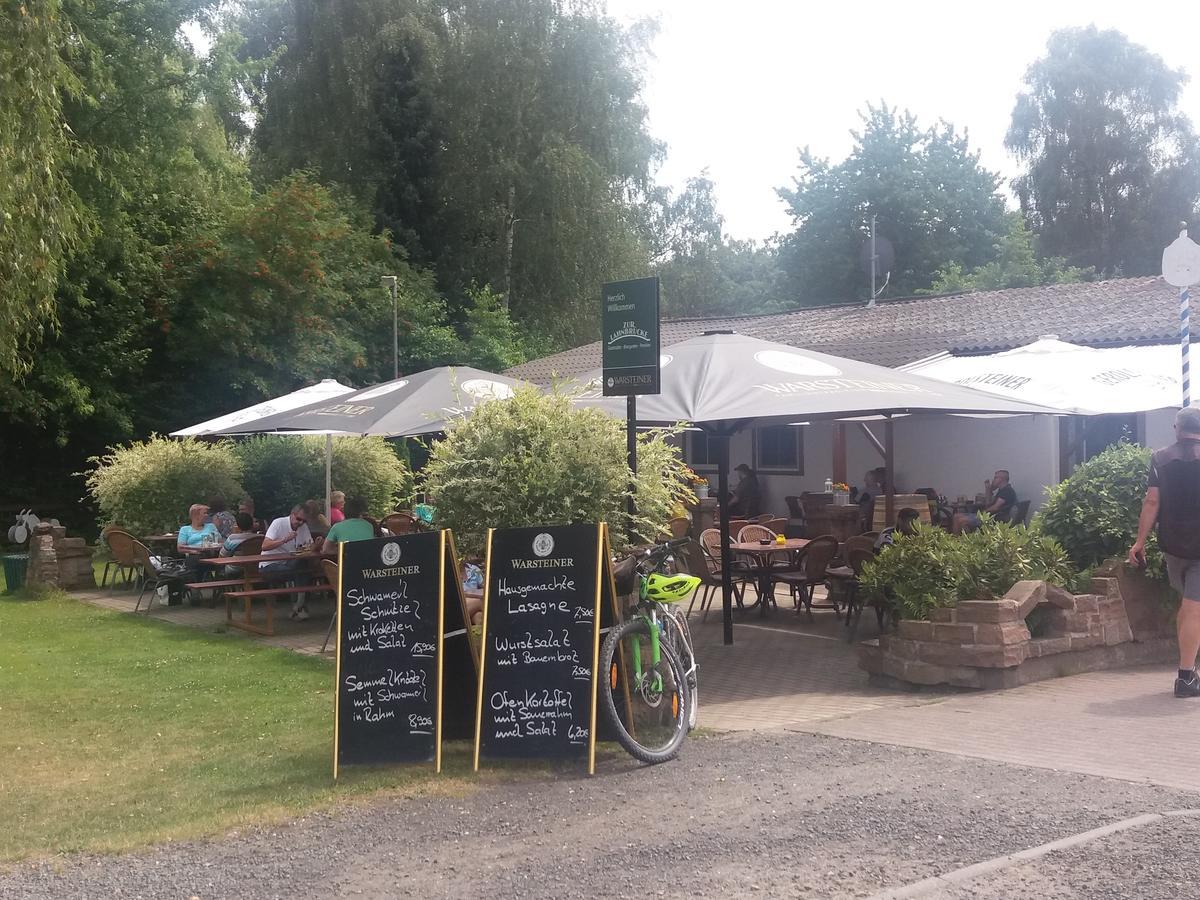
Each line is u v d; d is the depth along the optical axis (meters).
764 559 12.41
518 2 37.19
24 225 12.08
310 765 6.38
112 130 24.61
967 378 12.38
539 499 7.64
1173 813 4.80
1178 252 10.20
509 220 38.50
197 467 16.94
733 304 57.75
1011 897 4.00
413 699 6.23
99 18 24.45
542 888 4.30
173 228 28.92
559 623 6.18
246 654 10.37
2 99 11.69
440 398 10.89
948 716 6.89
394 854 4.79
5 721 7.75
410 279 36.88
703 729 6.92
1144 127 50.62
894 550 8.37
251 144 40.16
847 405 8.16
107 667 9.78
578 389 8.85
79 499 27.67
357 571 6.42
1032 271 43.09
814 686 8.29
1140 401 11.09
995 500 15.39
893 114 48.31
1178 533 7.25
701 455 22.28
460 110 37.94
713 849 4.63
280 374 29.53
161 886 4.51
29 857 4.93
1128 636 8.36
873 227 41.50
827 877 4.26
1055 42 51.94
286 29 38.38
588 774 5.93
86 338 25.97
